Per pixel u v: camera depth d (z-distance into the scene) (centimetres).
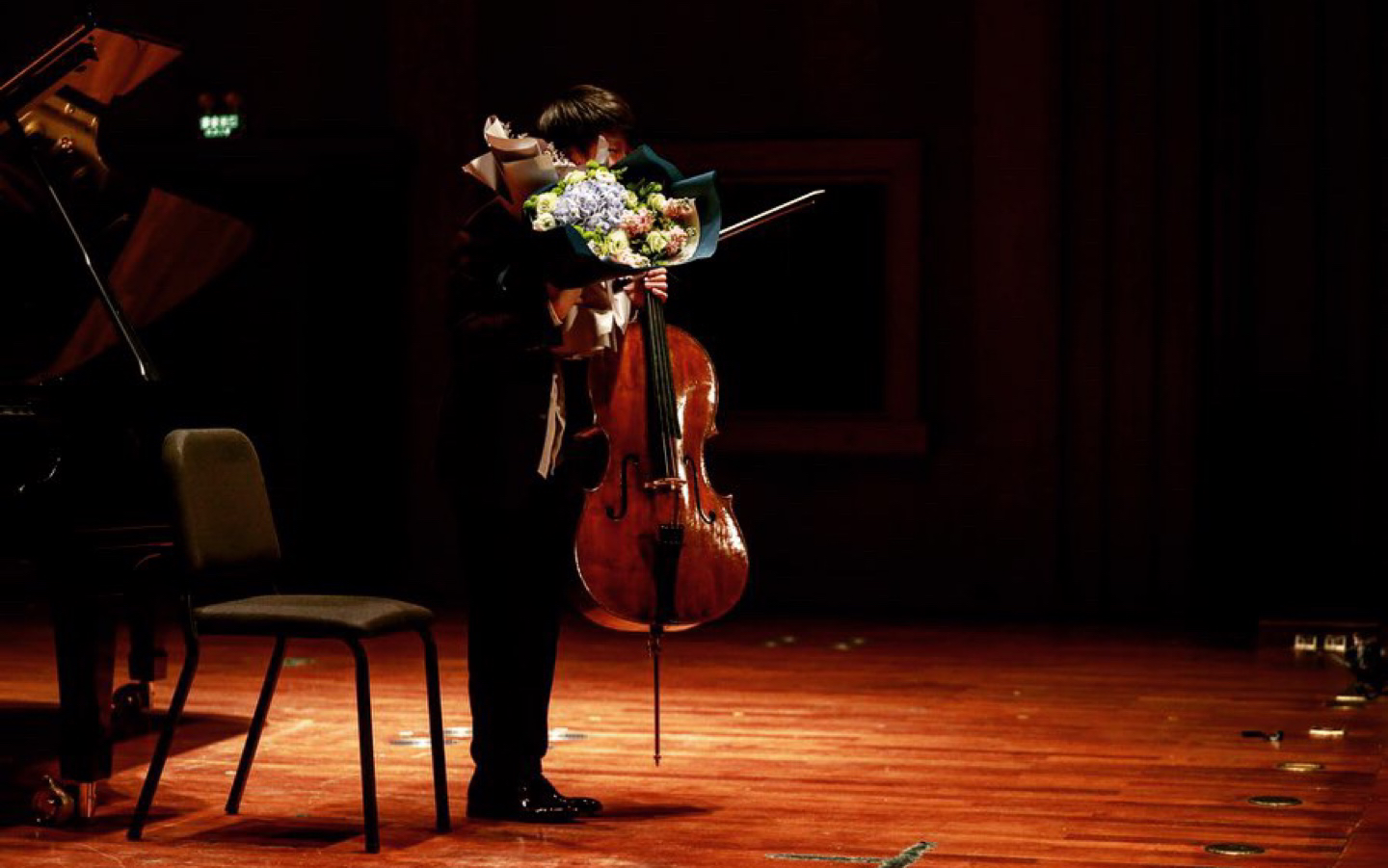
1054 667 2609
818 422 3400
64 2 3678
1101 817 1565
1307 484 3294
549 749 1912
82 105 1800
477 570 1518
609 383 1512
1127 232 3316
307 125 3631
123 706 1986
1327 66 3272
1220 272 3312
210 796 1656
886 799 1647
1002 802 1630
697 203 1469
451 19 3531
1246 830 1509
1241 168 3303
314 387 3394
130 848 1448
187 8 3662
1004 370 3353
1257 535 3309
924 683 2438
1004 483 3356
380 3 3594
